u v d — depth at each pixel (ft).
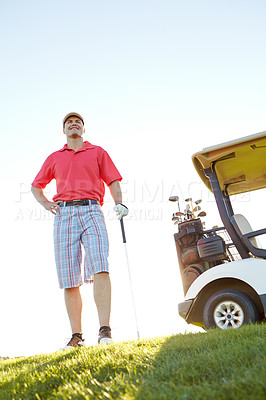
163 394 5.78
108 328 11.84
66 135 13.98
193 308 14.37
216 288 14.34
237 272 13.53
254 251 13.79
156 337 11.55
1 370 10.19
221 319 13.73
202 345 9.01
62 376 8.02
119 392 6.33
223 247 14.73
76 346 12.24
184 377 6.86
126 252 12.55
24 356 13.03
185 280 16.06
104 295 12.05
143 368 7.93
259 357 7.18
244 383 5.85
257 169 15.80
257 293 13.10
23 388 7.82
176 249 16.51
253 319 13.19
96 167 13.35
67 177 13.10
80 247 12.80
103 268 12.17
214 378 6.60
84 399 6.34
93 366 8.61
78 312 12.64
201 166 15.62
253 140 14.11
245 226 14.35
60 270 12.59
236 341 8.90
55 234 12.80
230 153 14.66
